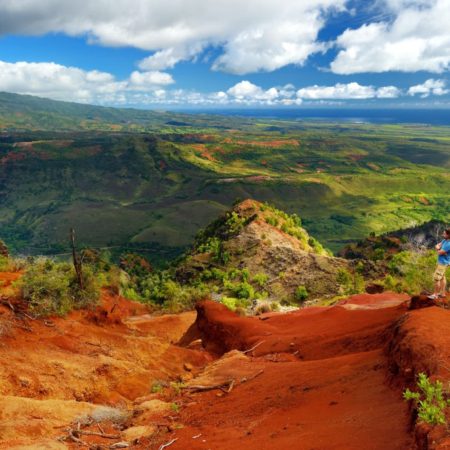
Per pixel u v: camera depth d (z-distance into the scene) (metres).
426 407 5.24
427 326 8.57
